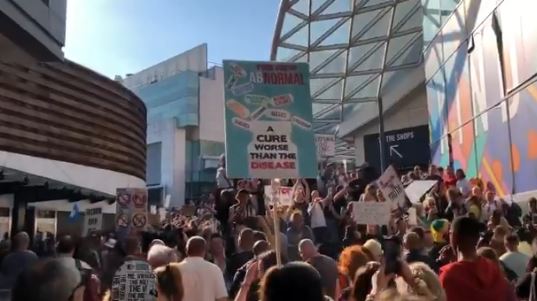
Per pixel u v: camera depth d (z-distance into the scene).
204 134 65.94
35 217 20.89
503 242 7.27
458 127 18.73
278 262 5.23
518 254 6.75
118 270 4.26
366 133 35.75
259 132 6.37
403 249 7.04
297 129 6.48
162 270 5.16
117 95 25.89
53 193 18.59
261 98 6.46
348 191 13.68
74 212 18.12
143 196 14.88
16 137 19.80
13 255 7.46
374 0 28.45
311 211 11.16
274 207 5.61
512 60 14.13
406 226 9.59
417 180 14.63
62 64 22.14
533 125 12.94
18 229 18.34
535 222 10.62
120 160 25.94
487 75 15.96
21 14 11.09
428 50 22.62
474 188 12.31
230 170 6.20
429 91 22.52
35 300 2.25
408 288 3.55
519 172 13.82
